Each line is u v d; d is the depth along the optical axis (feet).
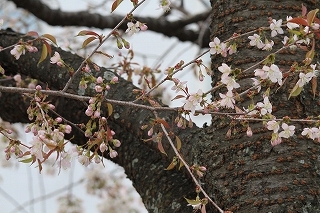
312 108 5.39
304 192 5.12
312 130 4.92
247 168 5.24
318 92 5.43
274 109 5.35
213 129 5.47
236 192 5.20
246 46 5.57
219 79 5.59
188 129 5.63
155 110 5.10
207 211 5.36
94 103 4.96
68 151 4.82
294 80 5.39
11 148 4.92
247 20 5.66
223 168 5.31
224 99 4.94
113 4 5.01
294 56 5.52
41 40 5.14
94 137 5.11
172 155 5.60
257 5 5.69
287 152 5.23
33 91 5.06
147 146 5.82
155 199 5.67
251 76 5.46
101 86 5.07
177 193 5.59
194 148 5.48
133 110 5.80
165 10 5.10
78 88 5.95
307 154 5.23
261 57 5.52
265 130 5.29
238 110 5.03
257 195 5.15
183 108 5.02
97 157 4.94
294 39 5.01
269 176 5.18
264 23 5.63
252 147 5.27
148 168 5.82
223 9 5.77
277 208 5.08
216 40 5.10
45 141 4.73
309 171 5.19
